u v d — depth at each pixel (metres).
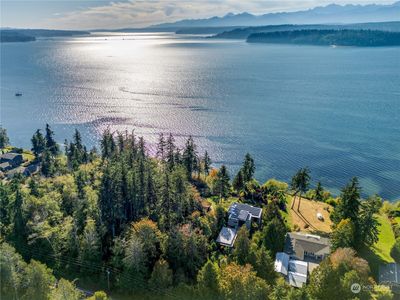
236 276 47.31
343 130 168.75
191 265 54.59
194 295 47.91
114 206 66.19
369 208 69.56
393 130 167.62
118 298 50.53
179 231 56.91
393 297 56.03
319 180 122.50
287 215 86.25
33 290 43.88
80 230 61.69
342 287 48.41
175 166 92.50
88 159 113.56
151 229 56.69
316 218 85.62
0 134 148.25
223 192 91.94
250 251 56.00
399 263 66.38
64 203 72.00
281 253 63.12
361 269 54.41
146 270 52.31
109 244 59.59
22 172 116.12
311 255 65.62
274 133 165.00
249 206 79.56
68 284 44.97
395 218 90.06
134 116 187.12
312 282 51.09
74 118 184.00
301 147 149.00
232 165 132.38
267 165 133.50
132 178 72.50
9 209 67.19
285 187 101.75
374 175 125.62
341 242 64.94
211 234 67.62
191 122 178.12
